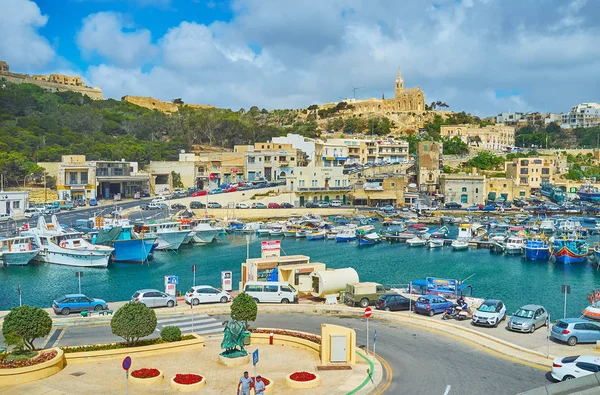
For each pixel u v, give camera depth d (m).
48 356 34.44
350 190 178.12
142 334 37.06
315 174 175.38
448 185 182.25
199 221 122.81
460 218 151.00
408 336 43.25
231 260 98.25
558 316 60.88
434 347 40.25
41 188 162.62
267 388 30.83
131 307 37.31
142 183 175.50
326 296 54.66
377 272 88.94
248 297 41.03
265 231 132.75
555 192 192.00
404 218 151.88
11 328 34.38
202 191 166.75
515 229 130.12
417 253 109.25
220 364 35.84
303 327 45.75
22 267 90.94
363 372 34.50
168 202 153.88
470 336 42.75
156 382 32.31
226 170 190.38
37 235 95.06
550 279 84.44
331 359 35.91
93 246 93.44
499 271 90.94
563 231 125.69
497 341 41.06
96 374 33.69
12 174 160.12
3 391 30.70
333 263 97.19
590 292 74.88
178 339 39.22
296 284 58.81
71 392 30.69
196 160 190.75
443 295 56.50
